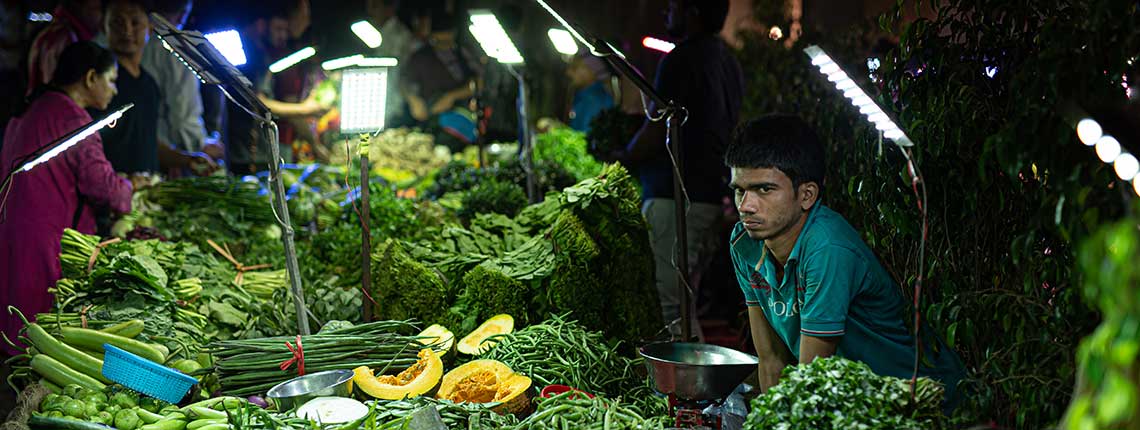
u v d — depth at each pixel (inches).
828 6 279.9
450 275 175.0
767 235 112.6
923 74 120.0
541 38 386.3
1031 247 95.2
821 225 112.4
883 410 92.7
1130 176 69.6
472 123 373.7
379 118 160.4
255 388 143.0
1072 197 88.0
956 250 116.7
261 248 214.5
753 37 286.8
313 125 338.6
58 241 197.2
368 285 163.0
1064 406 98.1
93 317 158.9
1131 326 57.8
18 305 194.5
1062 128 89.9
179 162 269.4
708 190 217.0
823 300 109.7
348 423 120.4
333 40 420.2
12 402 191.6
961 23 118.0
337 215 239.8
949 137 112.4
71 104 200.2
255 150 323.6
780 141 110.6
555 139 315.9
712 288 268.4
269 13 326.3
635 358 167.3
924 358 113.0
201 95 305.9
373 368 146.9
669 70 212.7
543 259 169.3
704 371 119.0
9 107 294.2
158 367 132.8
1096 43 91.9
